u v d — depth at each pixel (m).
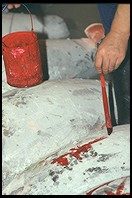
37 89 1.52
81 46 2.13
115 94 1.84
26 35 1.58
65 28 2.60
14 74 1.52
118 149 1.22
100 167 1.17
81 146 1.26
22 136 1.35
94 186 1.13
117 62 1.42
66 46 2.11
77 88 1.54
